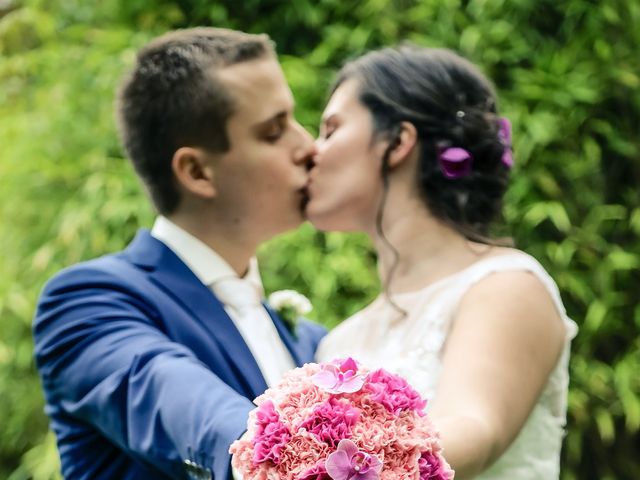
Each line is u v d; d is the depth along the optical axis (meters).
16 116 4.37
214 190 2.30
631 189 4.03
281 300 2.50
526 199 3.90
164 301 2.17
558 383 2.07
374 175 2.23
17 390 4.18
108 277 2.16
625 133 4.02
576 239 3.93
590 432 4.01
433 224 2.19
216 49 2.30
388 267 2.23
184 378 1.73
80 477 2.06
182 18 4.20
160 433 1.72
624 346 3.99
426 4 4.02
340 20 4.11
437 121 2.20
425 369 1.98
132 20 4.23
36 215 4.14
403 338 2.09
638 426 3.82
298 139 2.33
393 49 2.32
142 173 2.36
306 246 3.90
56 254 4.05
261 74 2.30
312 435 1.39
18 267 4.08
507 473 1.99
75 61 4.20
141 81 2.33
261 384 2.20
